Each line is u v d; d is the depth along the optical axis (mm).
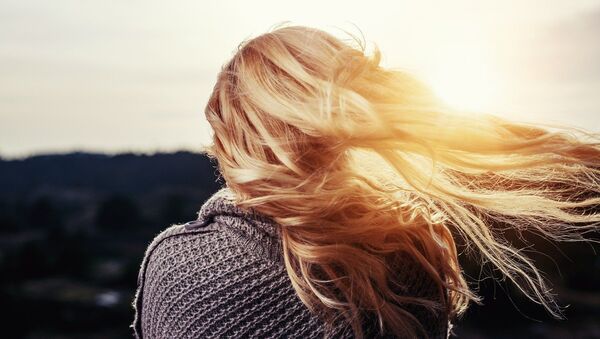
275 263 940
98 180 68562
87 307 34031
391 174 1101
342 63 1046
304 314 931
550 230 1248
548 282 1312
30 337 29359
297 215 919
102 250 48188
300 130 972
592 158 1133
